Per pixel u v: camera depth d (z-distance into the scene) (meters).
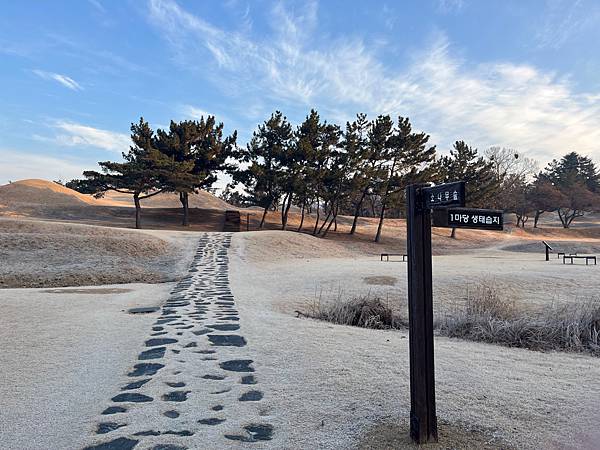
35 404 4.55
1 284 16.09
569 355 7.01
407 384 5.02
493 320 8.67
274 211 54.72
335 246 32.47
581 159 99.69
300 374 5.41
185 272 19.00
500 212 3.80
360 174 37.25
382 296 12.65
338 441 3.68
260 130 39.59
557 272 16.48
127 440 3.74
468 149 47.94
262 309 10.50
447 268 18.30
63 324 8.39
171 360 6.07
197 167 40.78
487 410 4.30
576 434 3.81
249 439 3.74
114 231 25.59
